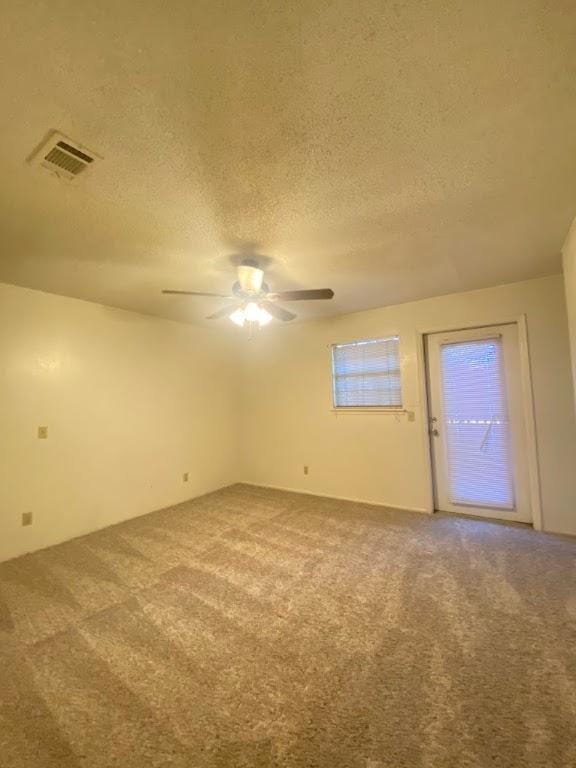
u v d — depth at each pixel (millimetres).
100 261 2502
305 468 4555
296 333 4668
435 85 1164
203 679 1552
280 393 4812
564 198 1848
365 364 4129
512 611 1983
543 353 3131
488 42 1027
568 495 3031
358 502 4082
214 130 1315
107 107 1202
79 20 941
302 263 2607
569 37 1011
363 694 1455
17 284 2971
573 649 1676
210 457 4734
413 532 3148
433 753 1202
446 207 1902
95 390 3518
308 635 1831
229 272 2727
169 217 1917
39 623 1968
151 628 1912
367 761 1183
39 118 1235
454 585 2270
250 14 941
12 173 1518
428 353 3764
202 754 1218
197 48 1022
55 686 1521
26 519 2959
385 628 1873
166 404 4207
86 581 2420
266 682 1531
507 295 3275
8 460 2889
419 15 956
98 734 1296
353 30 990
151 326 4094
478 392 3498
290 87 1154
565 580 2289
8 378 2924
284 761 1190
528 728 1280
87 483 3396
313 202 1814
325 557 2713
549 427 3107
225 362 5047
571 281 2273
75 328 3383
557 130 1364
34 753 1225
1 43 987
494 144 1434
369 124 1312
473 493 3533
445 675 1544
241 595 2217
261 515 3711
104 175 1551
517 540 2920
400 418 3855
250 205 1824
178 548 2938
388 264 2689
